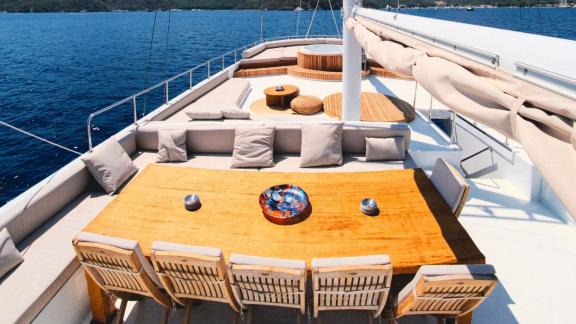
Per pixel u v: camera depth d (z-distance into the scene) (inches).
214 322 98.3
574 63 41.1
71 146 377.7
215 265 74.2
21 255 101.5
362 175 120.5
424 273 69.4
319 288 75.2
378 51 106.1
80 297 101.2
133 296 95.0
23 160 346.6
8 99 543.2
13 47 1140.5
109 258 79.1
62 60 891.4
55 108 501.7
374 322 96.5
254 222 96.5
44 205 118.9
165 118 211.6
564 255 121.7
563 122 42.3
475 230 135.9
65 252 103.5
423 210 98.9
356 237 89.0
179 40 1152.2
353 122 170.9
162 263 78.2
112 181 139.9
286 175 122.5
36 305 86.6
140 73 721.0
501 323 98.0
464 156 216.1
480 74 60.1
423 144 184.9
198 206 104.7
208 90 283.0
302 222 95.7
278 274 71.6
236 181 119.0
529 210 146.3
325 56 330.3
